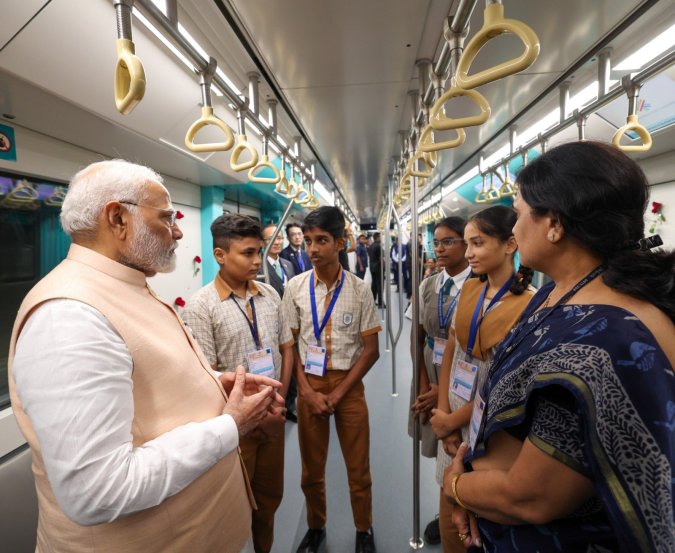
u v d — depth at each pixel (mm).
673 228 2441
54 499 691
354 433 1624
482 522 700
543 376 518
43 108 1513
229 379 1083
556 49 1432
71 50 1235
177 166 2764
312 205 3049
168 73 1607
